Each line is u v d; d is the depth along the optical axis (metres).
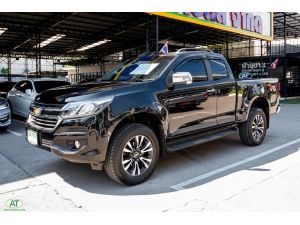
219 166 4.98
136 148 4.14
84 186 4.17
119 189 4.05
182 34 19.02
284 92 22.75
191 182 4.27
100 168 3.91
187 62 4.99
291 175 4.49
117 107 3.91
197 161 5.27
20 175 4.62
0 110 7.86
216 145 6.38
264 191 3.90
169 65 4.75
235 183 4.20
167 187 4.10
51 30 17.88
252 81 6.14
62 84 10.21
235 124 5.80
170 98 4.54
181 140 4.81
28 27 16.80
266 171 4.68
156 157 4.37
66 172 4.73
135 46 24.39
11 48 25.53
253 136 6.18
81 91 4.10
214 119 5.30
